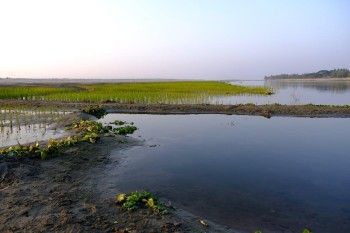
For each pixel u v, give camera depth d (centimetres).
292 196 1136
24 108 3303
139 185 1214
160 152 1677
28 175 1228
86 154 1554
